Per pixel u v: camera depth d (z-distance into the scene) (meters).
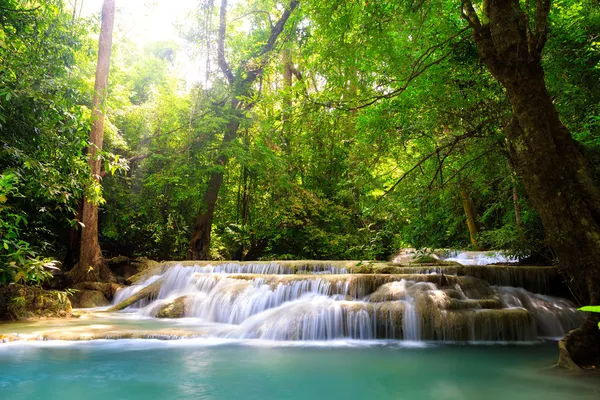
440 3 6.60
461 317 7.13
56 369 5.05
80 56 16.27
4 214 7.33
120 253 20.70
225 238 21.50
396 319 7.27
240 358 5.74
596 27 7.74
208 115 18.19
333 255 19.33
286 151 19.81
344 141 16.92
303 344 6.79
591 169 5.45
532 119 5.01
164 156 18.56
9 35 7.86
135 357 5.72
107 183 17.92
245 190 21.41
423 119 8.09
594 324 5.17
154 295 12.30
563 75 7.82
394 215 8.62
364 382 4.59
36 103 7.18
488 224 16.75
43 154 7.67
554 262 8.14
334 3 6.18
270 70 18.75
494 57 5.20
